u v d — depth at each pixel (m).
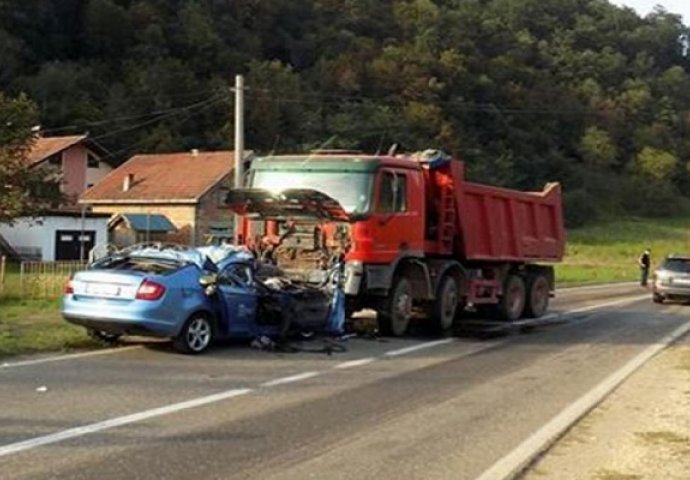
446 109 83.69
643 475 7.63
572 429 9.41
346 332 17.39
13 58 79.69
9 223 32.00
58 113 76.25
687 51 123.19
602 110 103.56
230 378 11.73
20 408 9.40
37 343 13.78
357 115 75.25
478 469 7.67
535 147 95.88
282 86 77.62
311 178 16.33
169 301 13.23
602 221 99.56
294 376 12.14
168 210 60.31
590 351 16.16
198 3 87.50
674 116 110.75
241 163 31.31
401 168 16.77
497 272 20.92
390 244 16.48
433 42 86.81
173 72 79.00
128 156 75.06
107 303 13.27
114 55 85.94
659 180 105.44
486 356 15.08
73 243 54.47
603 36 113.50
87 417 9.07
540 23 108.69
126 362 12.66
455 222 18.53
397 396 11.00
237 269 14.57
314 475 7.29
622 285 41.97
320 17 92.88
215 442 8.27
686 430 9.48
